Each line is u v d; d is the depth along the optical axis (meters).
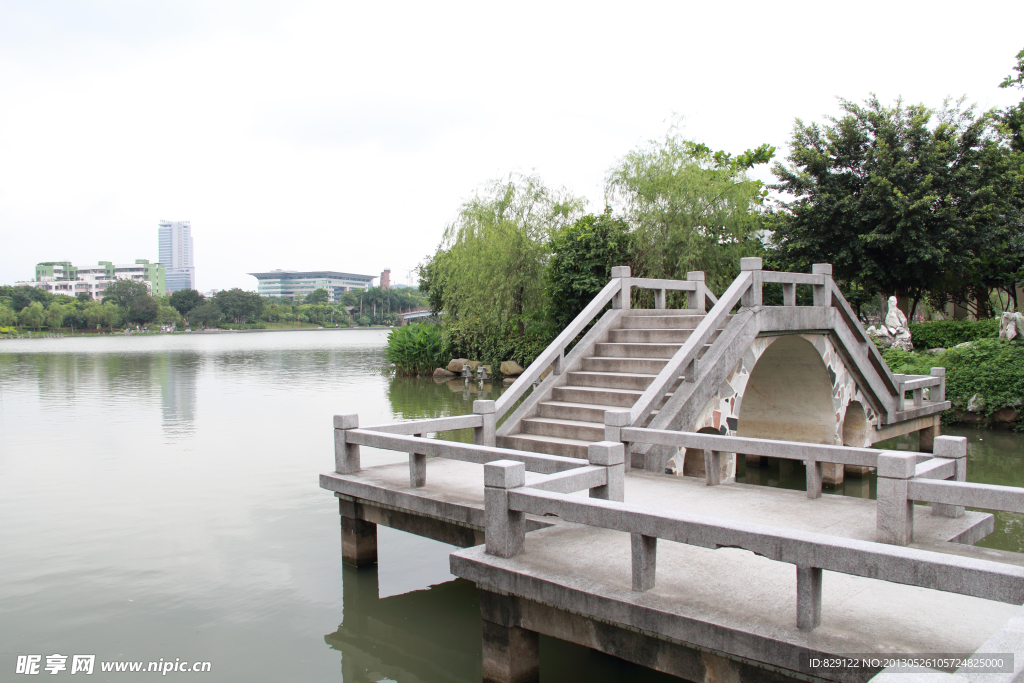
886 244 20.72
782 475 11.25
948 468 5.36
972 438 13.79
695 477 7.71
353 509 7.12
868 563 3.32
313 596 6.66
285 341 83.50
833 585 4.22
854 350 10.59
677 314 10.62
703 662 3.75
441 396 22.33
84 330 113.19
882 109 22.59
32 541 8.24
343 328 148.75
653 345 9.75
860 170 22.05
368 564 7.28
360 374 32.19
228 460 12.70
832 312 10.07
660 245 21.31
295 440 14.68
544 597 4.29
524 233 25.03
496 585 4.56
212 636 5.84
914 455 4.88
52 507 9.66
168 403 21.00
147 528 8.73
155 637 5.82
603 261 21.62
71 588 6.85
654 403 7.82
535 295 25.31
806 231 22.34
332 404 20.45
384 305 150.62
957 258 20.52
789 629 3.56
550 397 9.65
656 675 5.21
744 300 9.14
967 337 20.05
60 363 41.72
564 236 23.03
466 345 30.17
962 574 3.07
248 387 25.92
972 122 21.44
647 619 3.87
